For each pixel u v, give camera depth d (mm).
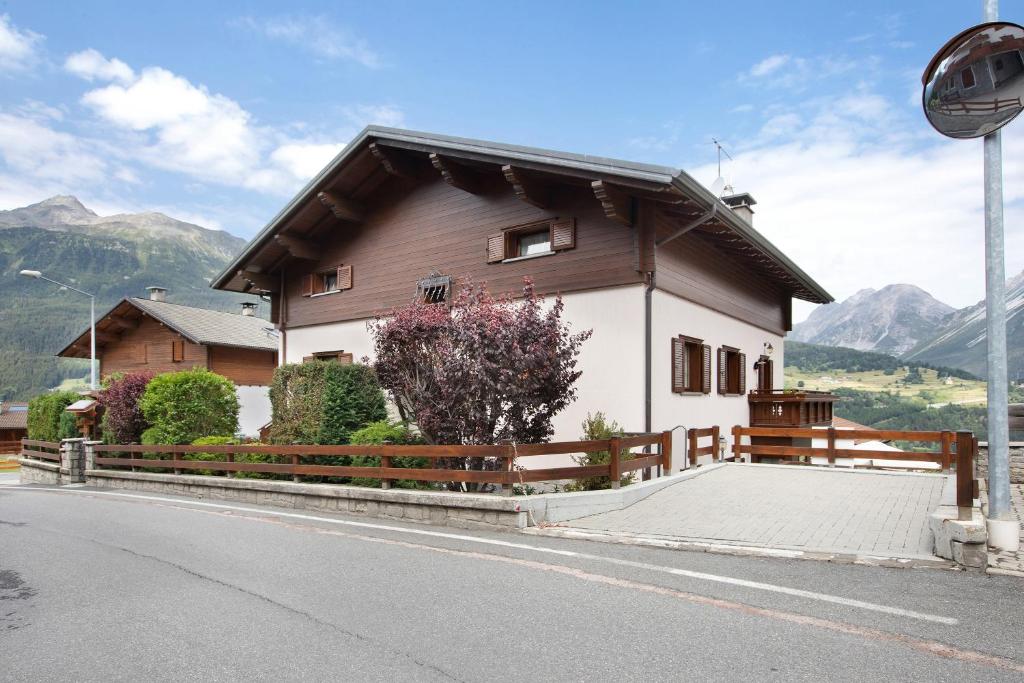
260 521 8867
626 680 3514
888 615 4410
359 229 16516
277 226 16453
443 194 14758
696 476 10883
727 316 15234
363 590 5285
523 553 6402
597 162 10719
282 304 18391
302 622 4562
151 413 15391
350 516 9141
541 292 12867
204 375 15594
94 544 7586
